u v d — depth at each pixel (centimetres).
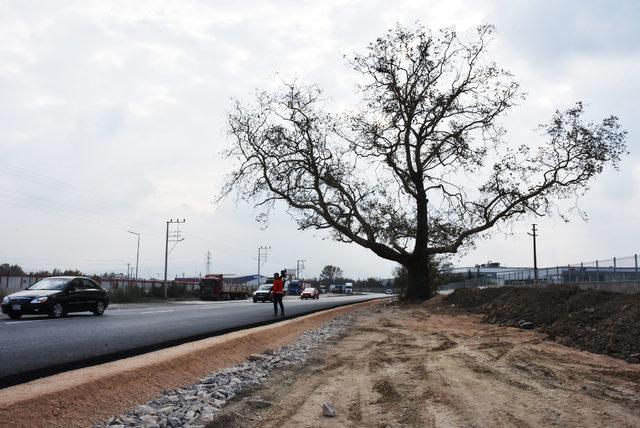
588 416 697
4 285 4028
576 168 3706
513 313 2078
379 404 822
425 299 4097
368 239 4178
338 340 1797
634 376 955
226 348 1235
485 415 720
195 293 7281
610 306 1461
